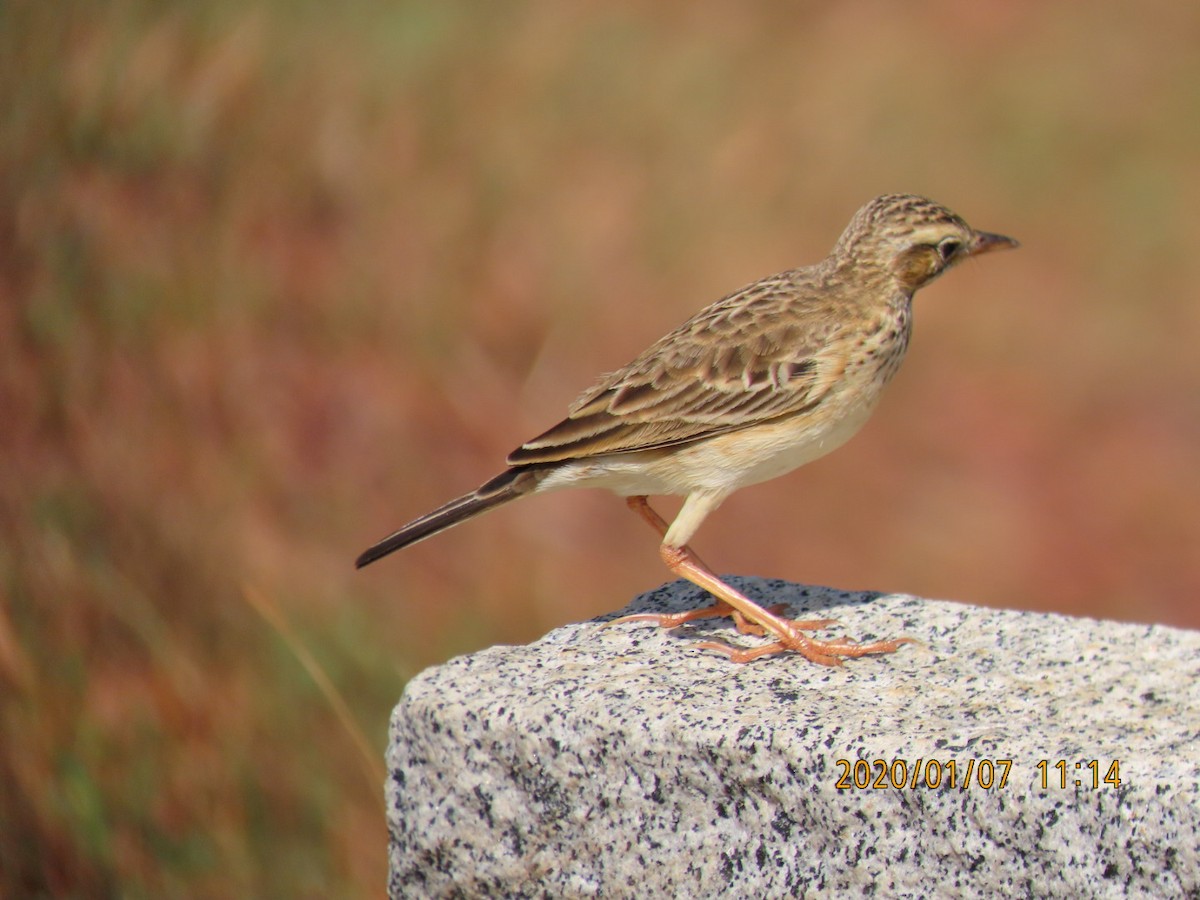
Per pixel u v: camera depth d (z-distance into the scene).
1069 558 16.39
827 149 21.02
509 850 7.19
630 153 19.14
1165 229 21.33
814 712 7.02
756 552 15.73
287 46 16.69
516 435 14.45
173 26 15.07
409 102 17.03
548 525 14.05
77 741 9.62
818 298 8.66
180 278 13.16
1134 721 6.99
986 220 21.28
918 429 18.03
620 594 13.67
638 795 6.97
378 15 17.91
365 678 10.80
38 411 11.61
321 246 15.02
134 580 10.61
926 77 23.20
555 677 7.45
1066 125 22.80
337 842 9.49
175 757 9.73
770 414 8.36
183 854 9.36
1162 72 23.78
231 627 10.60
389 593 12.02
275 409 13.27
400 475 13.45
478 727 7.12
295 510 12.43
